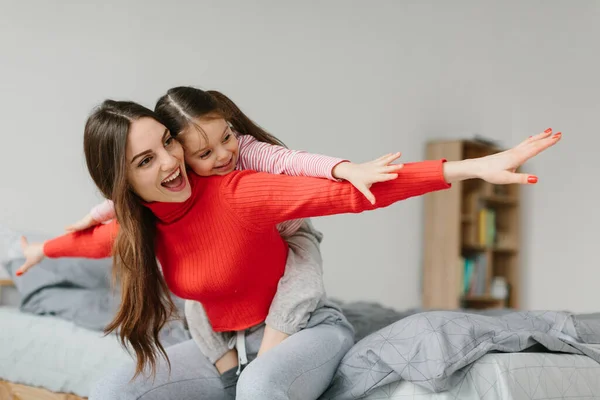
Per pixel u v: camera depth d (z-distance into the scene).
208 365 1.46
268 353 1.25
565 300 4.86
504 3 5.18
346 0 3.97
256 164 1.35
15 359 2.06
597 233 4.73
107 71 2.97
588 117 4.85
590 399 1.32
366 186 1.08
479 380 1.18
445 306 4.24
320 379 1.30
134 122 1.20
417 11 4.45
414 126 4.38
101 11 2.96
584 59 4.89
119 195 1.24
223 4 3.38
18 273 1.73
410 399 1.23
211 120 1.27
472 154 4.57
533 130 5.16
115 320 1.35
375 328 1.81
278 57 3.59
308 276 1.39
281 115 3.58
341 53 3.92
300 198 1.16
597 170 4.77
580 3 4.91
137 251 1.32
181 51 3.20
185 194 1.25
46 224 2.81
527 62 5.20
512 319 1.50
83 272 2.35
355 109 3.98
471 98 4.88
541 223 5.03
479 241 4.61
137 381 1.34
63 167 2.87
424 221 4.42
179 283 1.35
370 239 3.99
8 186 2.70
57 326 2.05
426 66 4.50
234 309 1.40
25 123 2.75
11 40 2.73
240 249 1.26
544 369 1.26
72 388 1.86
